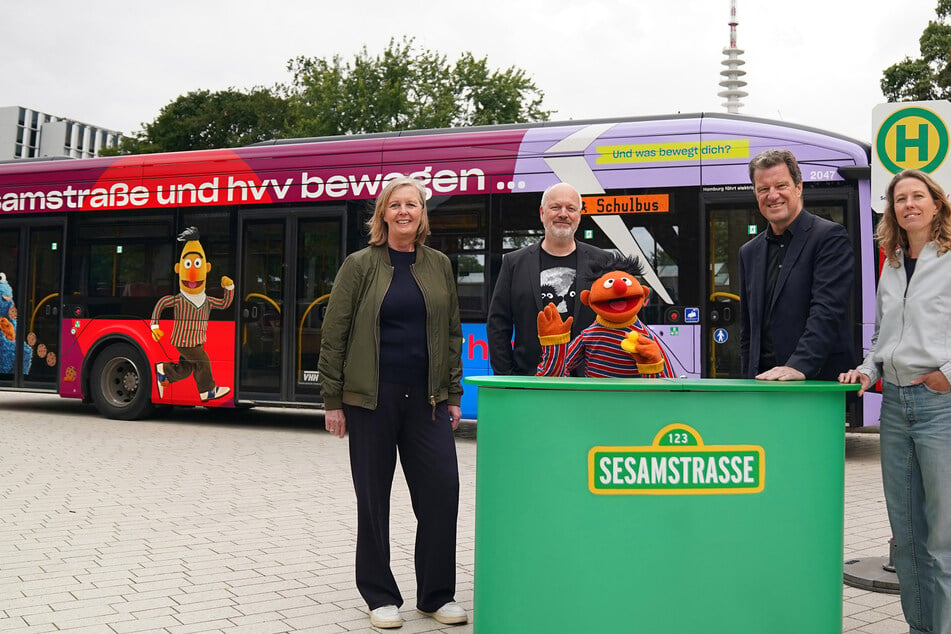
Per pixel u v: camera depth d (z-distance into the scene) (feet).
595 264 13.75
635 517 10.70
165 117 134.21
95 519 21.65
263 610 14.90
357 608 15.08
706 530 10.72
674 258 31.53
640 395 10.72
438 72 115.24
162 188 39.45
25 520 21.48
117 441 35.12
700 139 31.60
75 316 40.88
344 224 36.11
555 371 13.38
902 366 12.25
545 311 13.35
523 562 10.90
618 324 12.95
